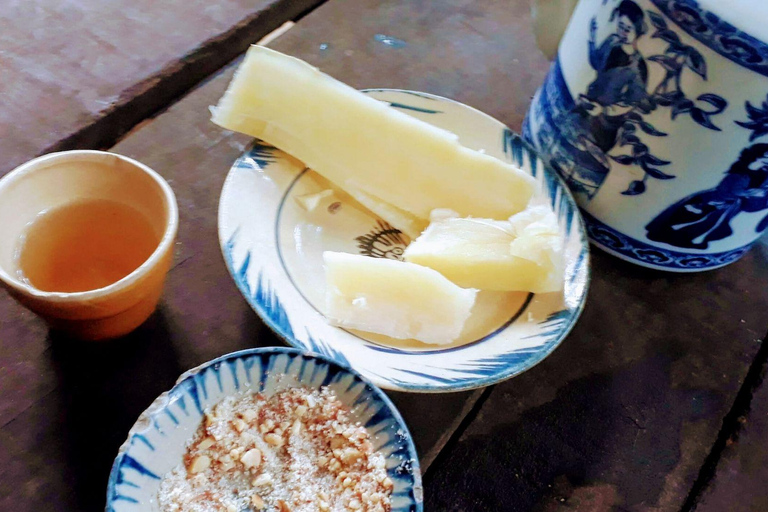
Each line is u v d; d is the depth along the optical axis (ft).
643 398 0.87
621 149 0.85
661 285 0.99
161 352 0.81
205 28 1.19
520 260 0.86
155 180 0.73
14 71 1.06
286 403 0.69
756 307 0.98
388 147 0.93
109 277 0.76
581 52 0.86
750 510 0.79
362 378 0.68
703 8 0.69
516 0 1.41
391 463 0.65
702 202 0.85
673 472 0.81
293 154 0.93
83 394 0.76
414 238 0.95
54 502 0.69
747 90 0.71
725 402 0.88
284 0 1.28
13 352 0.78
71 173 0.74
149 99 1.10
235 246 0.81
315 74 0.93
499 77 1.24
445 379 0.74
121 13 1.19
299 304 0.80
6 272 0.64
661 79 0.77
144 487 0.61
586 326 0.93
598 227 0.96
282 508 0.65
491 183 0.93
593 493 0.78
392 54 1.24
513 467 0.79
